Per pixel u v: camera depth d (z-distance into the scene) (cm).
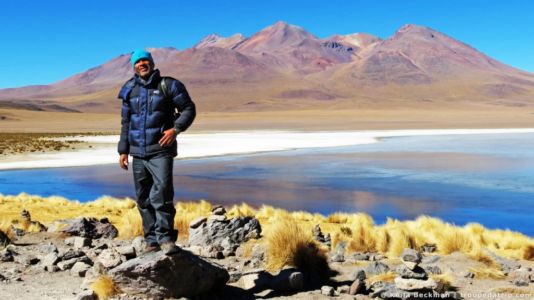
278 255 798
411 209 2584
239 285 706
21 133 12588
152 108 596
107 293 602
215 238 1144
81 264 779
